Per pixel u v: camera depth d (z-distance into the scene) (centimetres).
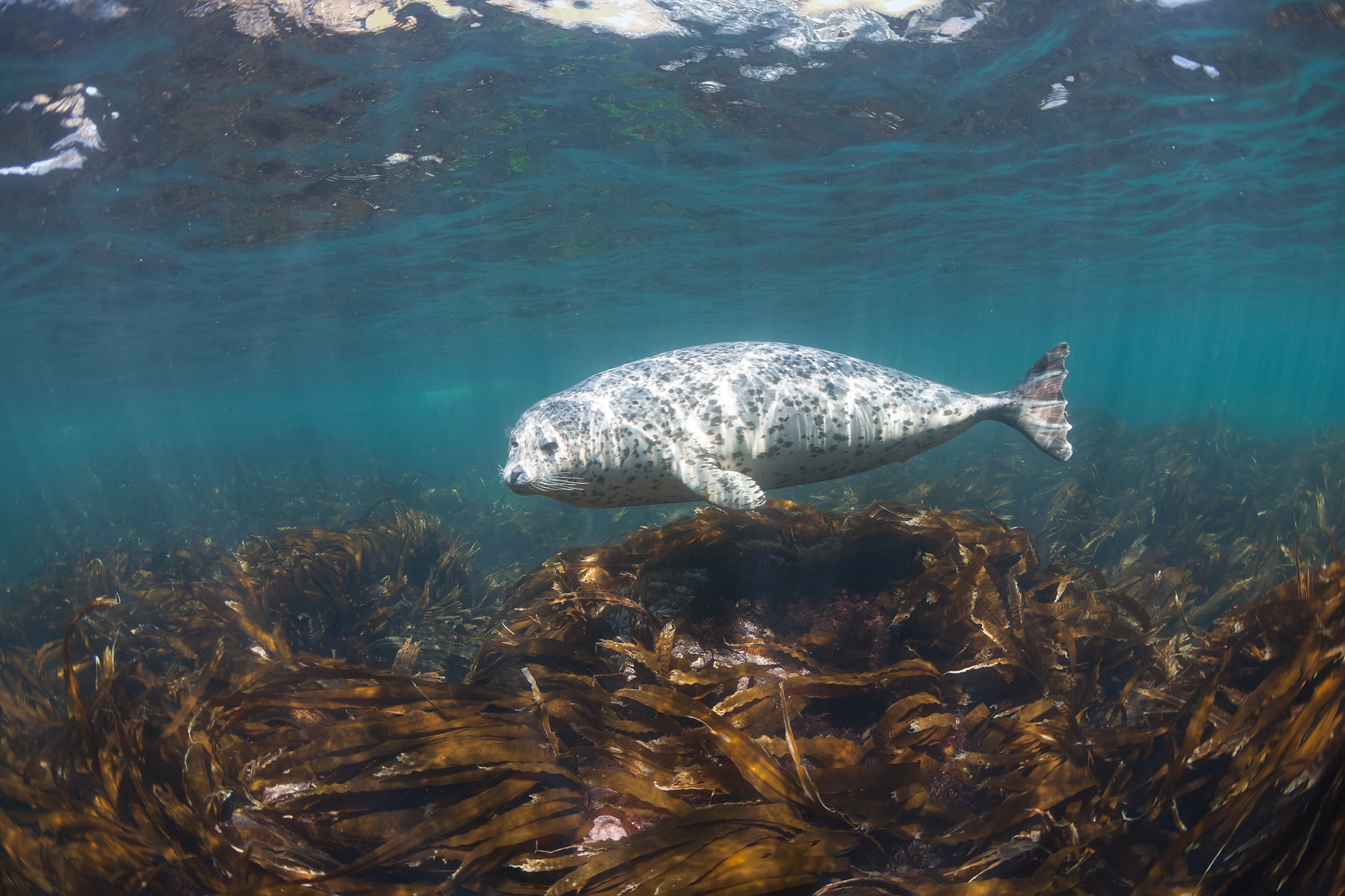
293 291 1638
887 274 2086
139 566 906
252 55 679
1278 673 227
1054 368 440
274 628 447
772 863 202
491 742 251
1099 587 374
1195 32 771
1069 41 786
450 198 1148
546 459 392
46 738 290
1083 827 218
